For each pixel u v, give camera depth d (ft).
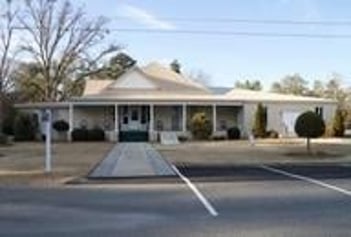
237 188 61.77
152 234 36.73
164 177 74.49
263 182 67.67
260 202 50.75
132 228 38.91
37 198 55.67
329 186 62.95
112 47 237.04
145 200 53.16
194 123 167.94
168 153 118.62
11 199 55.01
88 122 179.83
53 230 38.42
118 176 75.87
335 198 53.06
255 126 171.32
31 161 99.60
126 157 107.45
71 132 169.07
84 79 230.48
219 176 75.61
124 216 44.06
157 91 184.44
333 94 295.28
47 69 223.92
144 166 89.61
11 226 40.09
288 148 132.98
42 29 223.71
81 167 87.86
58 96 225.76
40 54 223.92
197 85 190.29
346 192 57.57
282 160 103.86
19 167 88.63
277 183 66.44
